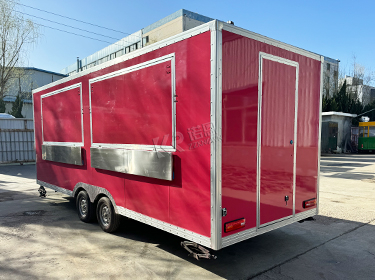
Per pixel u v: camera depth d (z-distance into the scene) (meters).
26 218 5.50
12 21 19.42
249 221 3.12
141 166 3.57
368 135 23.73
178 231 3.16
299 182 3.85
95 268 3.35
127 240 4.30
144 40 33.47
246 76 3.02
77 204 5.34
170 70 3.18
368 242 4.28
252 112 3.11
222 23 2.72
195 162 2.91
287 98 3.60
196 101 2.88
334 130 24.02
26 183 9.58
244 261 3.58
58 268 3.35
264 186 3.30
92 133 4.70
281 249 3.99
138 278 3.10
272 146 3.39
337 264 3.52
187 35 2.96
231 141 2.87
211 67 2.71
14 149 14.46
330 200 6.98
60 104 5.70
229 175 2.86
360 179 10.12
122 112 3.98
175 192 3.17
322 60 4.18
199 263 3.50
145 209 3.64
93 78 4.60
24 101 27.62
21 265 3.43
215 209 2.73
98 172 4.61
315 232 4.73
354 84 35.53
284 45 3.51
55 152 5.90
